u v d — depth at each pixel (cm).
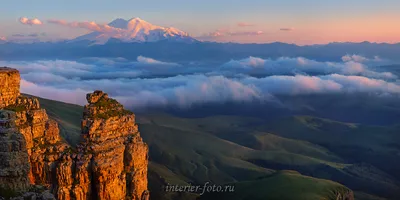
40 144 7438
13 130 5309
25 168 5228
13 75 7381
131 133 8619
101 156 7550
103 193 7525
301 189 19100
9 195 4794
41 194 5009
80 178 7331
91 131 7794
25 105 7500
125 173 8206
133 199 8269
